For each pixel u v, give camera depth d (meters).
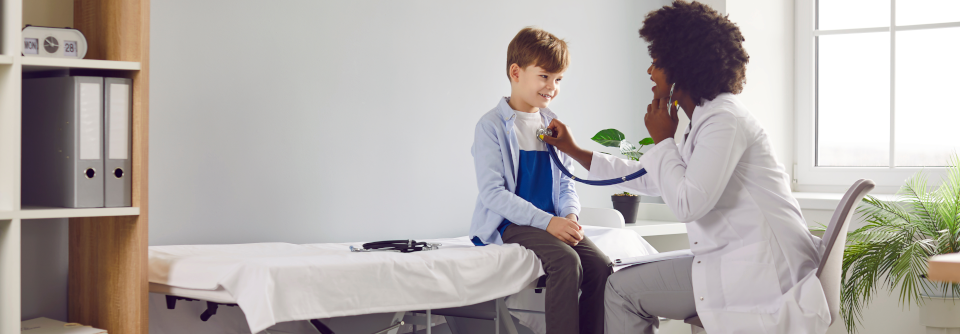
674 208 1.48
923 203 2.47
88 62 1.39
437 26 2.48
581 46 2.93
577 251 1.82
